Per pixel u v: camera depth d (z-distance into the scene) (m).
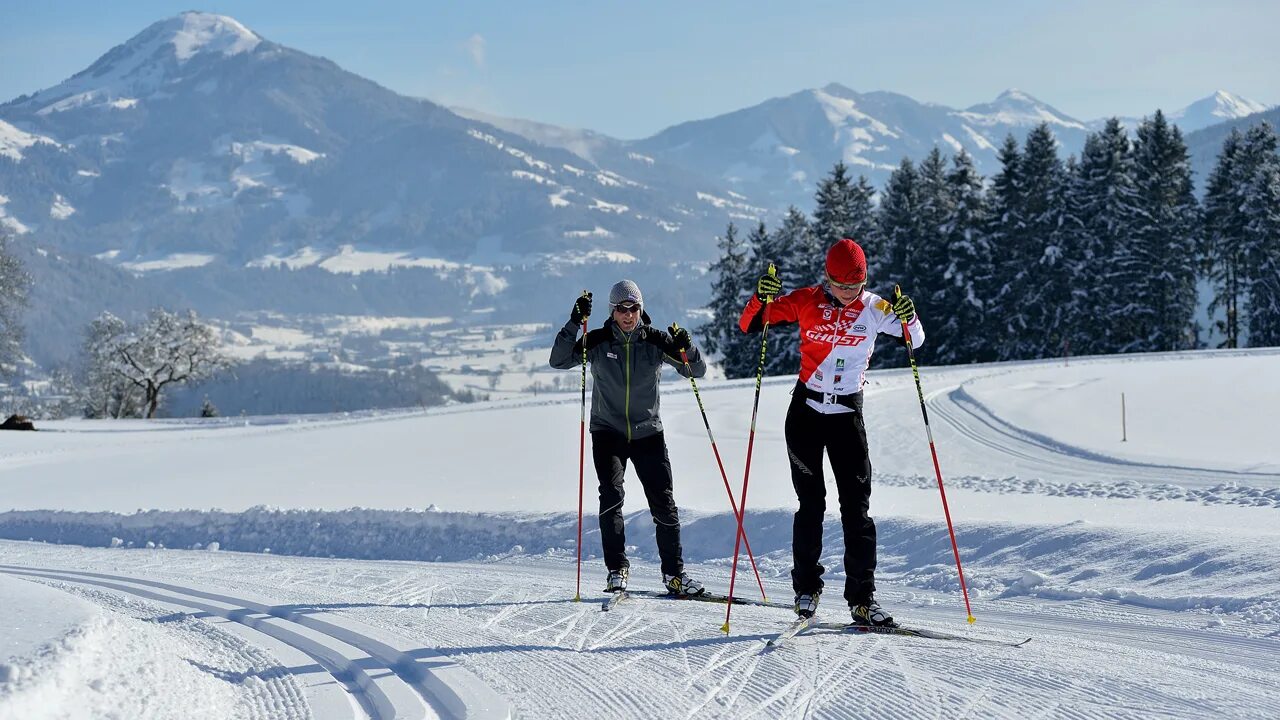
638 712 3.82
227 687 4.34
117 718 3.46
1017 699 3.75
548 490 13.20
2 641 3.79
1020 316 49.34
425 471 16.52
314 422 36.62
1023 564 6.59
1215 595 5.40
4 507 13.74
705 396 31.12
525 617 5.61
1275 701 3.66
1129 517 9.45
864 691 3.93
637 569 7.84
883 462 18.50
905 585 6.61
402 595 6.54
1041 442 20.22
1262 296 53.16
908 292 51.75
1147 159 54.16
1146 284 49.84
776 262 53.69
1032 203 52.06
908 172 54.56
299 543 10.08
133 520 11.33
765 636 4.88
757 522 8.28
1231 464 16.45
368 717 3.94
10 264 47.12
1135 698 3.71
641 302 5.81
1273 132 56.50
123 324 63.38
